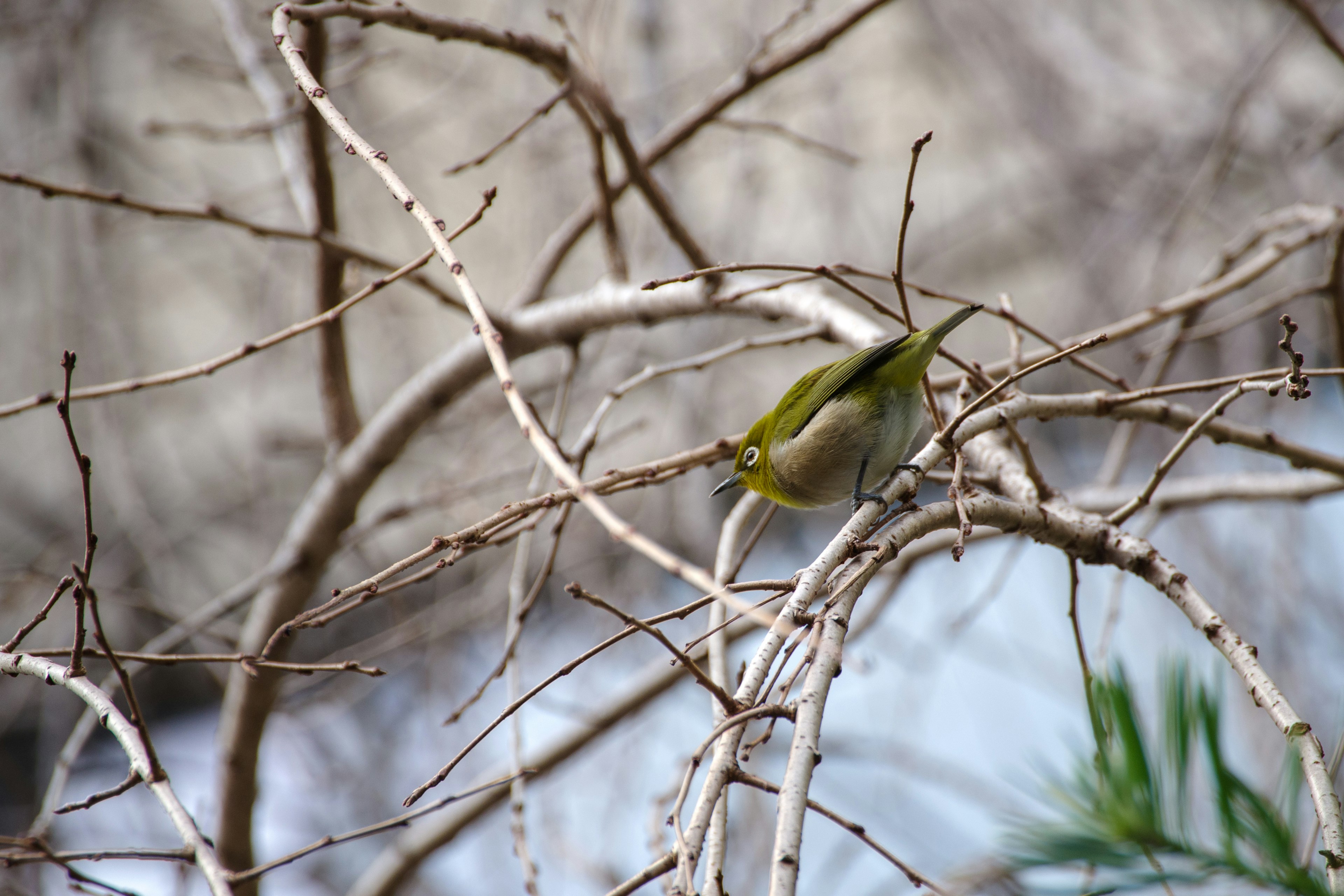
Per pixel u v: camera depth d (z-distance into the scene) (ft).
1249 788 10.18
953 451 17.52
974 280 56.75
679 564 10.53
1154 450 40.45
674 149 29.35
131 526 38.06
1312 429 38.19
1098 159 45.06
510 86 46.62
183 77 48.98
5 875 26.99
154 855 14.98
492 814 38.37
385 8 20.85
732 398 47.75
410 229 46.55
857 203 51.19
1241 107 35.68
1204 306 25.43
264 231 26.35
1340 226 25.89
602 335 42.37
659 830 21.29
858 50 54.24
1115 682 10.64
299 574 30.86
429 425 38.65
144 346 48.29
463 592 39.81
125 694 15.51
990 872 11.94
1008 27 45.52
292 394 50.93
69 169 41.70
